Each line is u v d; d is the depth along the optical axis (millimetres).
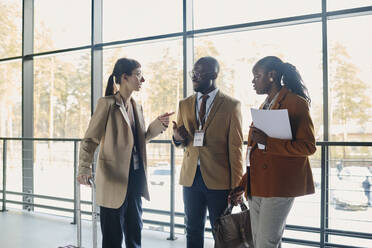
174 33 3393
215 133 1874
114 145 1875
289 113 1465
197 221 1965
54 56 4348
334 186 2748
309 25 2914
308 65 2914
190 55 3344
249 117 3182
